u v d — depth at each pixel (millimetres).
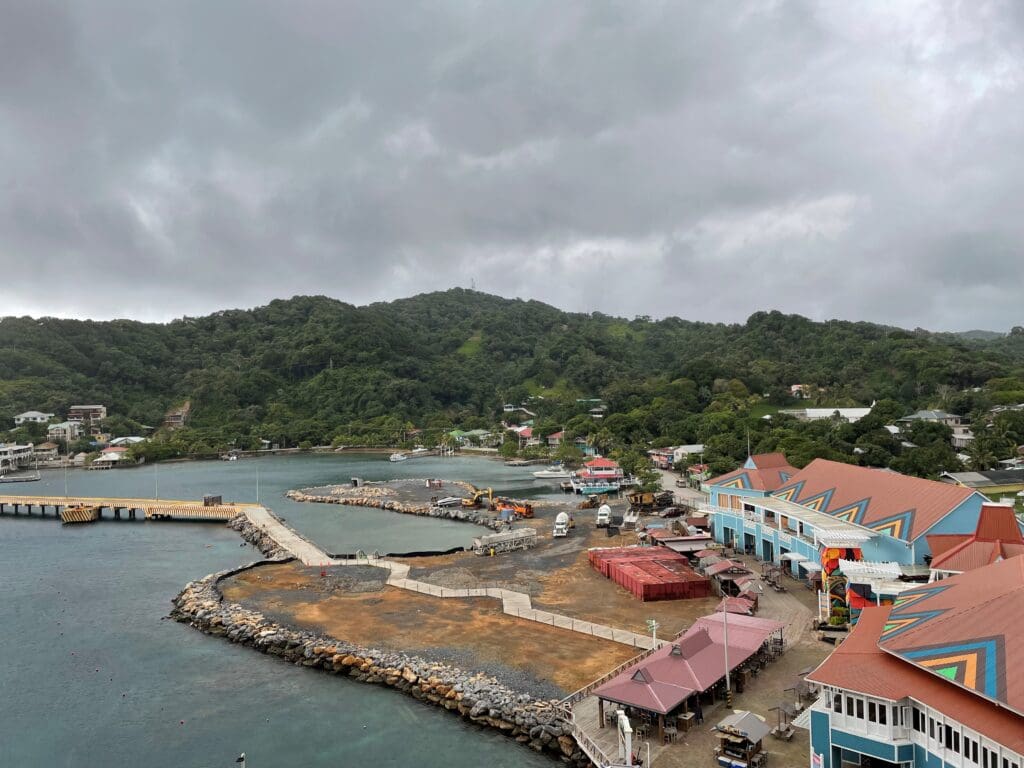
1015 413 176250
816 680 42781
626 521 129625
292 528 139250
